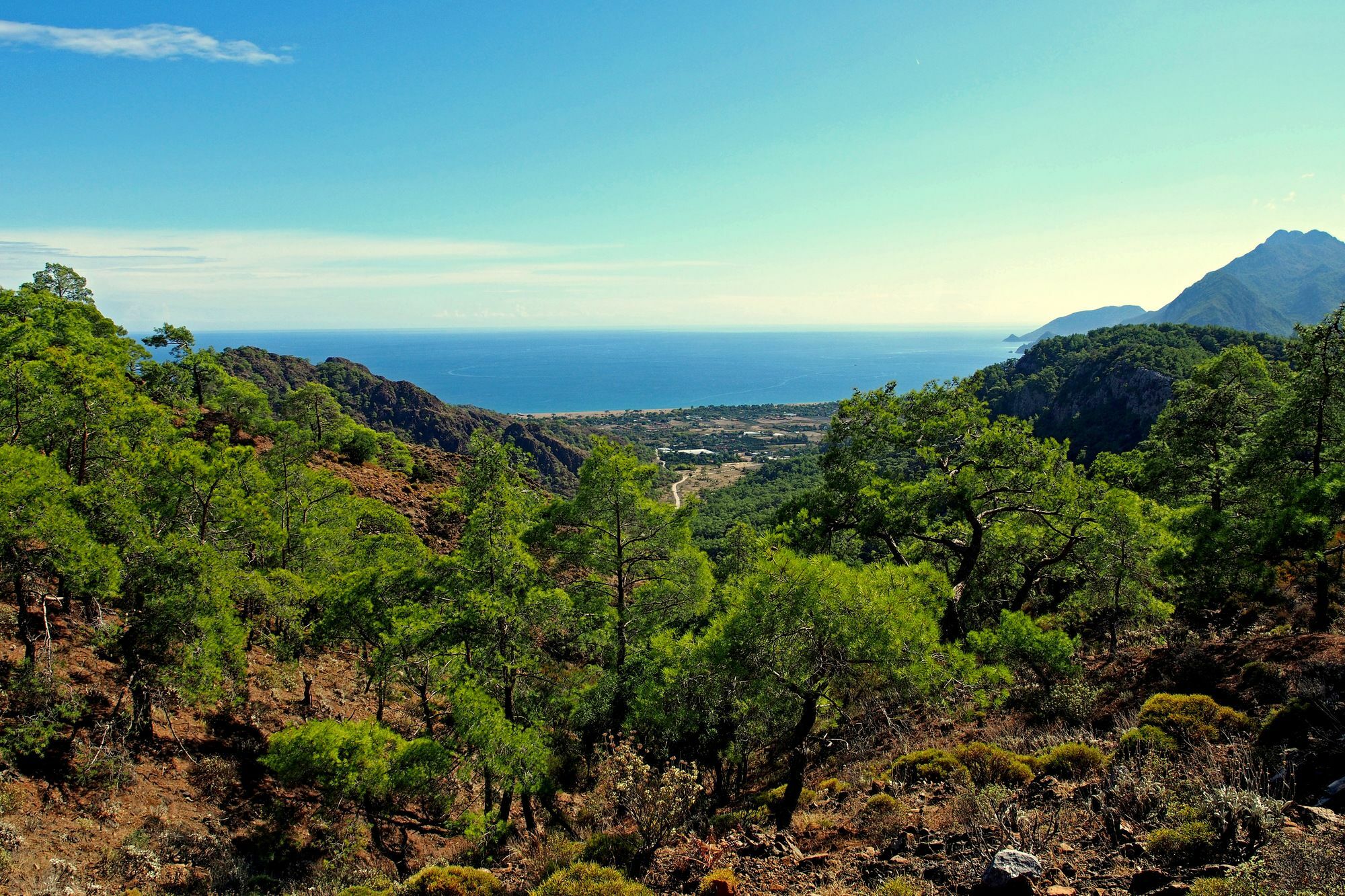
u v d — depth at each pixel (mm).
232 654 15727
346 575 18641
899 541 25562
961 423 22500
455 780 16312
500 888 8922
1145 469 24125
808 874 7223
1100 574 17141
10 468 13469
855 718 13648
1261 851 5117
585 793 16266
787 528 23844
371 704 20656
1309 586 14055
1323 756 6699
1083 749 8500
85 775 13039
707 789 13758
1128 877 5531
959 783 8625
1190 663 11297
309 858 14109
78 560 13336
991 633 13383
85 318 32656
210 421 36688
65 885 10758
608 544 16812
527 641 15391
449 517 36375
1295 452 15469
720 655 11094
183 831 13250
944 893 6020
